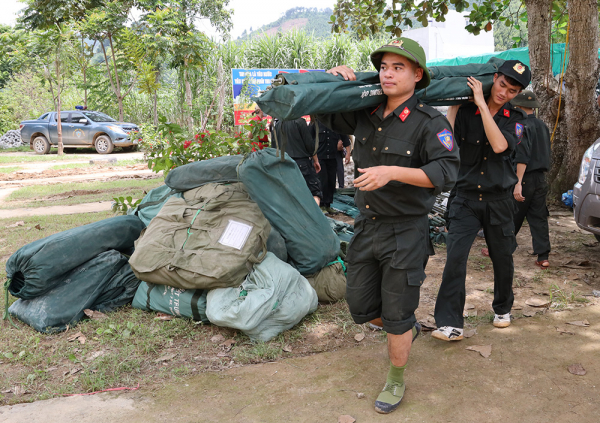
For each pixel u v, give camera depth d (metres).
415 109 2.26
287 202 3.78
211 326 3.45
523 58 9.86
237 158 4.07
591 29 6.73
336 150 7.00
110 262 3.73
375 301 2.54
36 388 2.75
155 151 5.25
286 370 2.90
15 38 26.73
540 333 3.32
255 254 3.42
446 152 2.16
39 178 12.62
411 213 2.33
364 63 20.05
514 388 2.66
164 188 4.42
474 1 8.57
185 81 20.89
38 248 3.47
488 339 3.25
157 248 3.46
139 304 3.72
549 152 4.56
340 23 9.26
